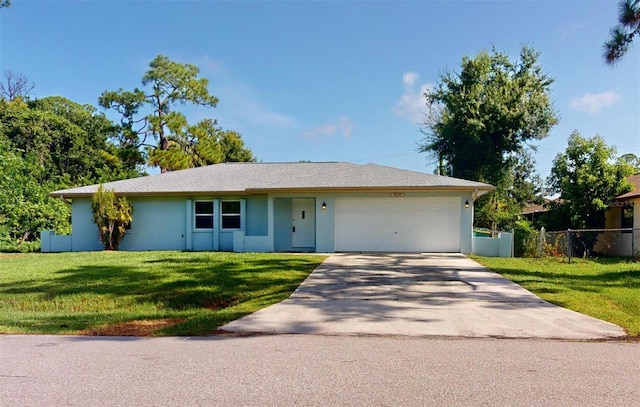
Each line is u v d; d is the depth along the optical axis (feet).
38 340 18.29
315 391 12.32
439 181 54.29
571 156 61.16
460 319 22.06
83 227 60.03
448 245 53.72
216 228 59.00
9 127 104.53
